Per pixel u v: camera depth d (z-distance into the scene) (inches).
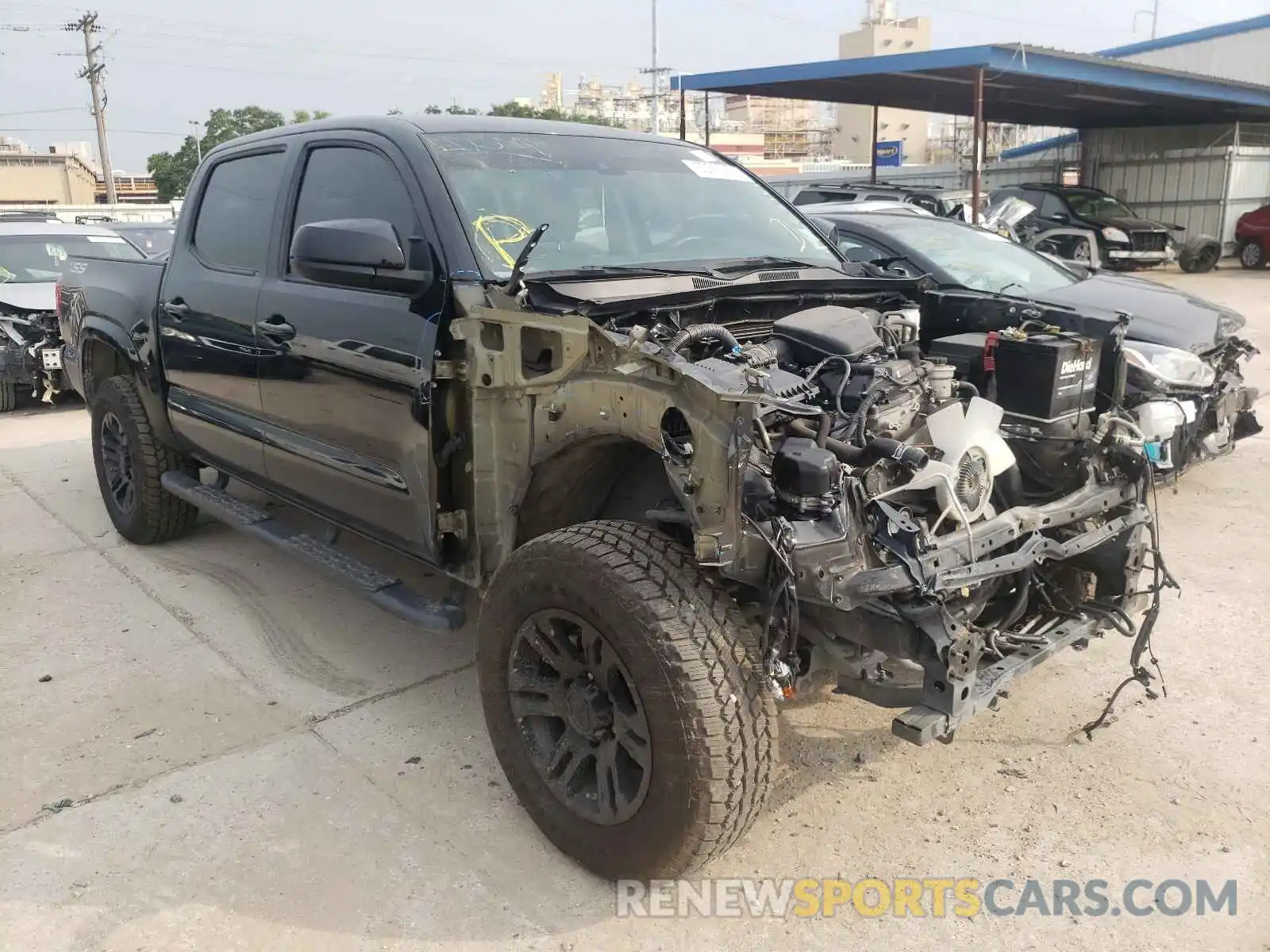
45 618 182.1
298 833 119.3
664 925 104.7
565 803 112.3
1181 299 259.8
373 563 197.9
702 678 97.2
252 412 166.9
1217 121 979.9
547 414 114.3
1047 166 1034.7
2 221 472.1
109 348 219.3
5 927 104.0
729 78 743.7
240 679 158.2
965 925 104.6
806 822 121.6
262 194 168.1
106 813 123.2
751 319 140.0
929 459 113.1
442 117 152.2
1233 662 159.8
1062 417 136.4
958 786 128.5
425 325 126.6
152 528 212.2
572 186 146.9
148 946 101.5
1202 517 227.8
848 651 108.7
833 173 1312.7
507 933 103.5
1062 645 122.0
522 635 113.8
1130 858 114.3
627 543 105.1
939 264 273.4
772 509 98.7
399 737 140.7
